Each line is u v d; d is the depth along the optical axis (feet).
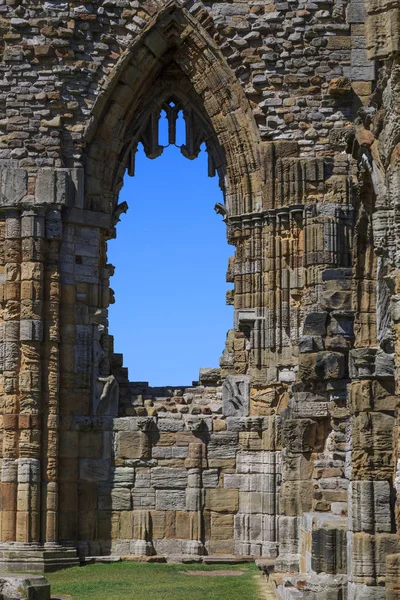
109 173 234.99
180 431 227.40
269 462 222.89
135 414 229.86
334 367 182.29
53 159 228.43
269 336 226.58
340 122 230.27
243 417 226.58
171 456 226.38
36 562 215.51
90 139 231.91
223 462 226.58
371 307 161.58
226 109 232.73
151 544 223.92
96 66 231.50
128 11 232.12
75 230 229.66
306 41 232.12
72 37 230.89
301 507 184.34
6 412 222.28
